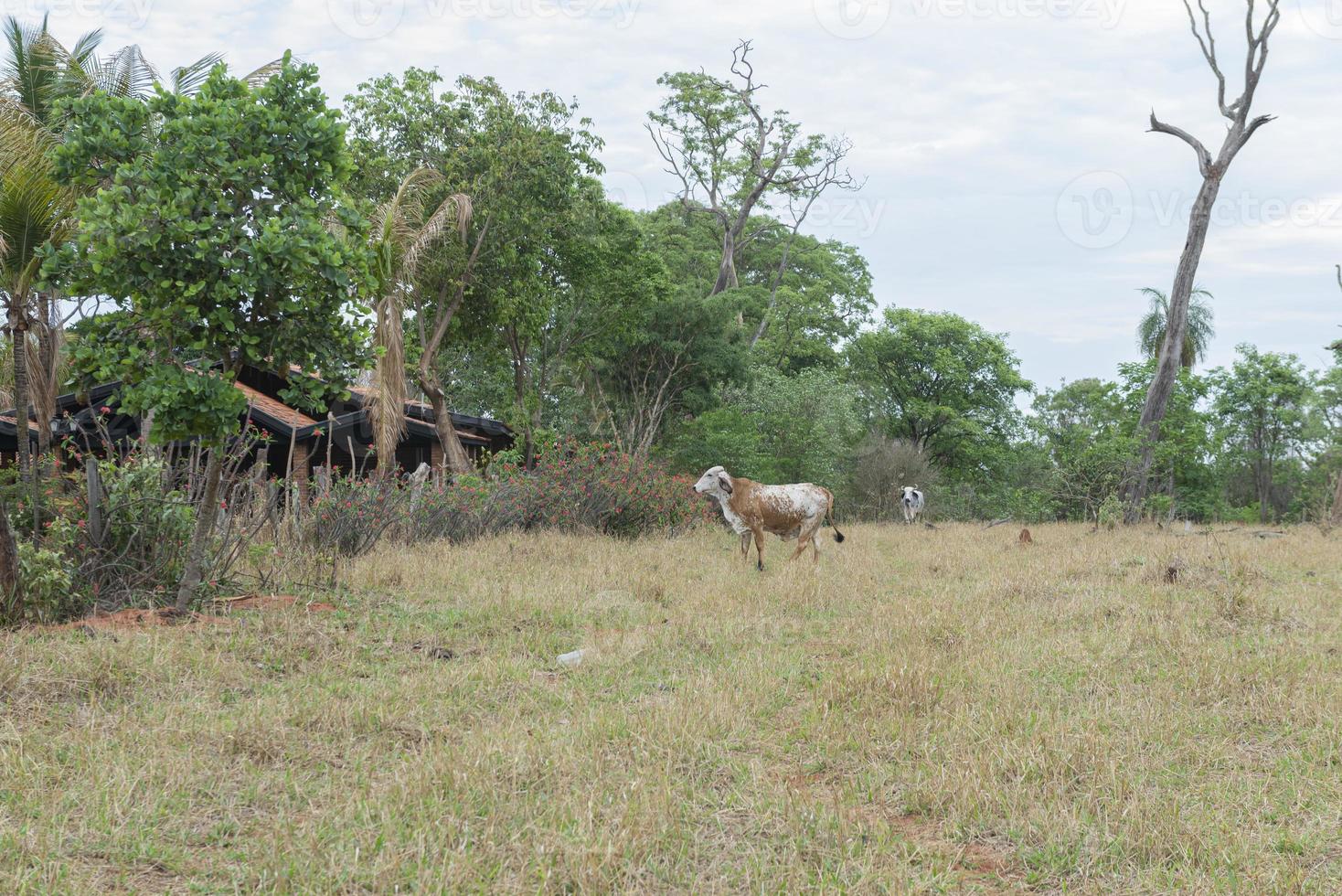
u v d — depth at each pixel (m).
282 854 4.15
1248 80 29.81
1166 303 43.41
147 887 3.96
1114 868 4.31
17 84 18.16
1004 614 9.95
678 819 4.70
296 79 9.26
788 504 14.76
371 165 25.81
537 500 18.23
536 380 36.09
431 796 4.83
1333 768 5.53
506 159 26.33
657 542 18.30
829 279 55.38
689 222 55.62
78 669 6.65
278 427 19.31
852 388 38.50
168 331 8.90
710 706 6.45
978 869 4.37
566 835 4.39
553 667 7.96
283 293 9.16
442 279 26.66
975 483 49.47
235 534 11.07
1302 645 8.48
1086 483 28.77
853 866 4.27
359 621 9.27
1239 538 21.27
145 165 8.73
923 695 6.66
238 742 5.52
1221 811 4.85
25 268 12.82
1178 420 36.38
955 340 51.12
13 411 21.05
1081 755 5.46
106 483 10.09
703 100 51.31
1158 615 9.65
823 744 5.90
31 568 8.56
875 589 12.28
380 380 18.36
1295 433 50.69
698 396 34.31
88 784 4.85
